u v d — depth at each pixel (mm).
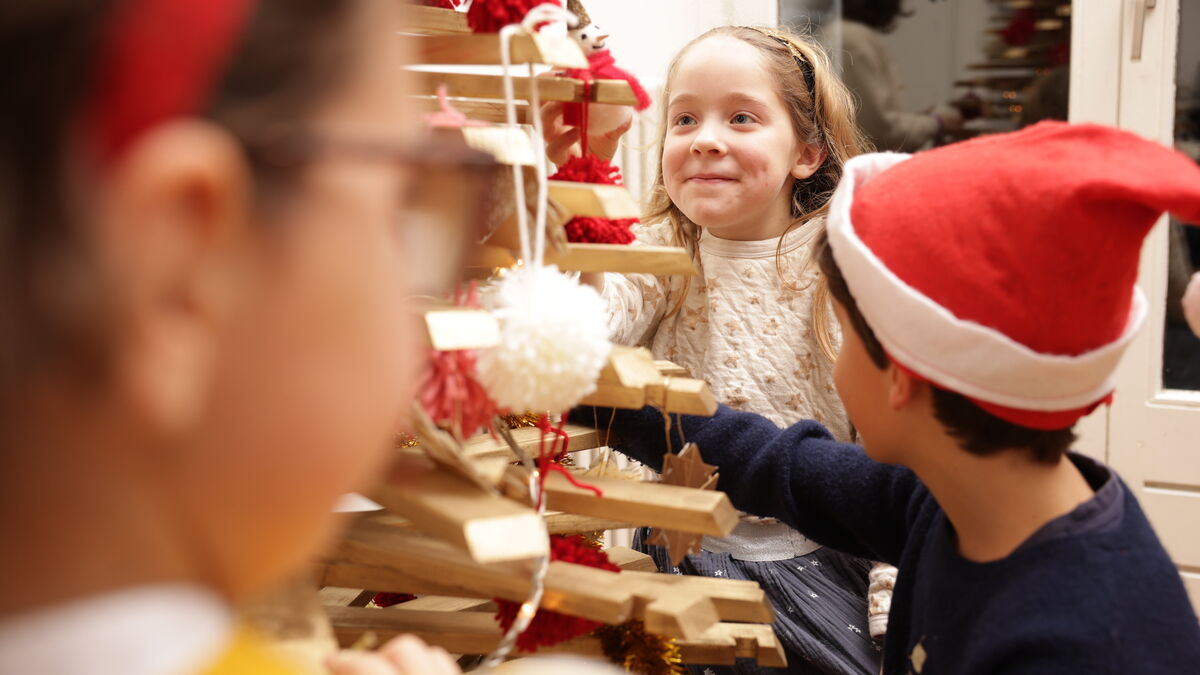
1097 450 2105
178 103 221
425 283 314
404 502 521
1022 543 623
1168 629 578
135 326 221
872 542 800
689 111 1205
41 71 208
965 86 2201
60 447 226
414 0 667
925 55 2215
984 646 600
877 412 661
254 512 262
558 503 631
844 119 1290
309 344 257
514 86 637
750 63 1182
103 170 214
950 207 579
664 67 2053
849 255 617
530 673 333
